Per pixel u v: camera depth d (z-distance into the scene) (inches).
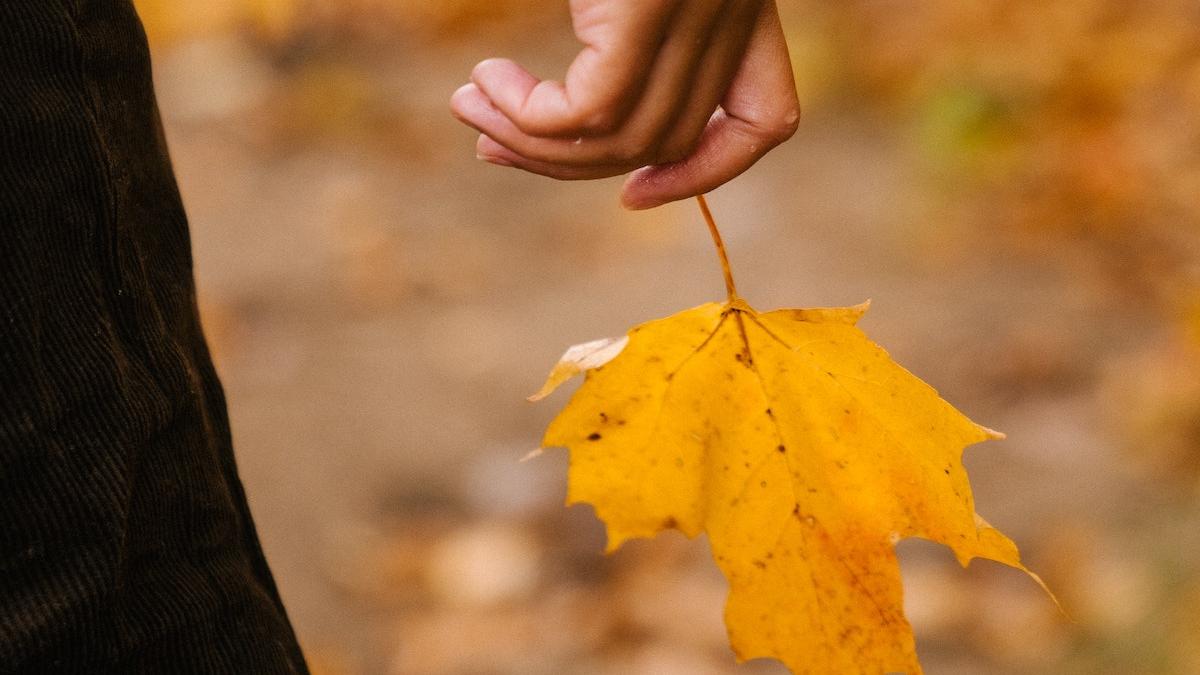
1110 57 135.6
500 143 29.5
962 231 122.6
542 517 96.5
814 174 138.3
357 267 131.2
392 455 103.3
